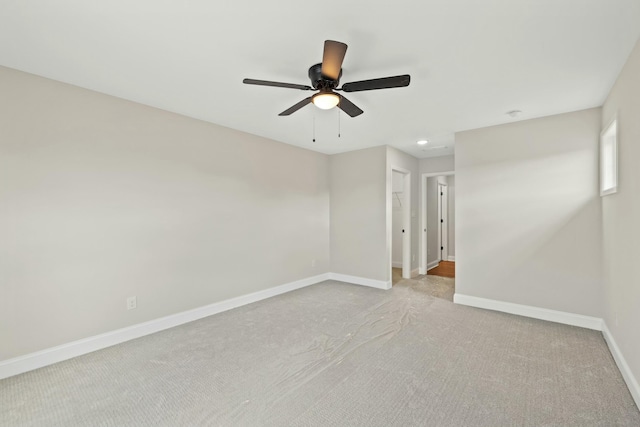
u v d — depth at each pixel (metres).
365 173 4.97
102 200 2.74
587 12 1.63
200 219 3.50
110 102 2.79
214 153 3.64
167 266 3.20
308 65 2.24
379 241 4.82
